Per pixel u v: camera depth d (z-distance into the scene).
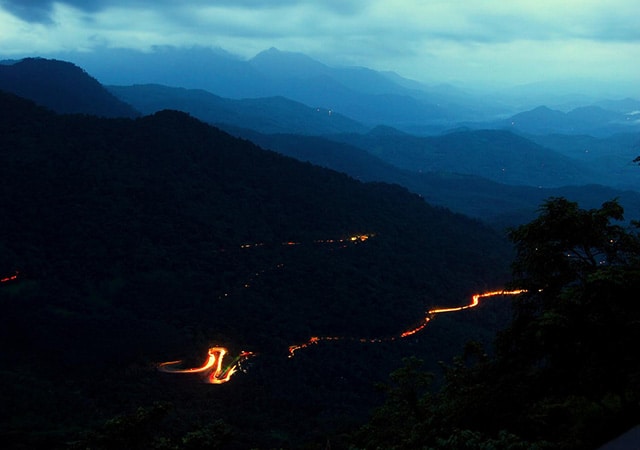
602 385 8.62
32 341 52.50
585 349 8.94
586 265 10.05
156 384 47.34
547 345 9.30
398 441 11.77
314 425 43.00
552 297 10.10
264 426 41.47
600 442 7.60
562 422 9.02
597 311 8.62
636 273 8.55
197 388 47.88
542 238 10.45
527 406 9.54
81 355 50.84
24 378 45.09
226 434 11.00
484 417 9.86
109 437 10.83
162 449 10.68
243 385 49.84
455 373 12.14
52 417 38.66
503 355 10.66
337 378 55.59
